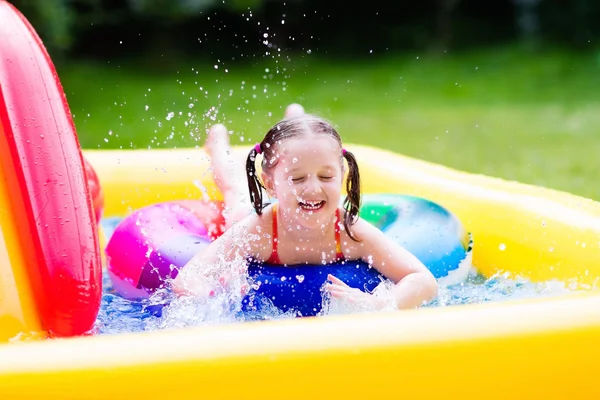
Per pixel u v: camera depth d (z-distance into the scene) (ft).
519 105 39.06
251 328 6.33
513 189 12.28
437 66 49.16
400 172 14.06
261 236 9.66
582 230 10.16
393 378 6.25
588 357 6.64
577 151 27.76
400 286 9.19
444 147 29.60
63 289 7.80
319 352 6.17
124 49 49.11
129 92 42.29
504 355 6.45
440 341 6.37
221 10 48.44
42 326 7.73
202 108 38.42
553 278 10.02
